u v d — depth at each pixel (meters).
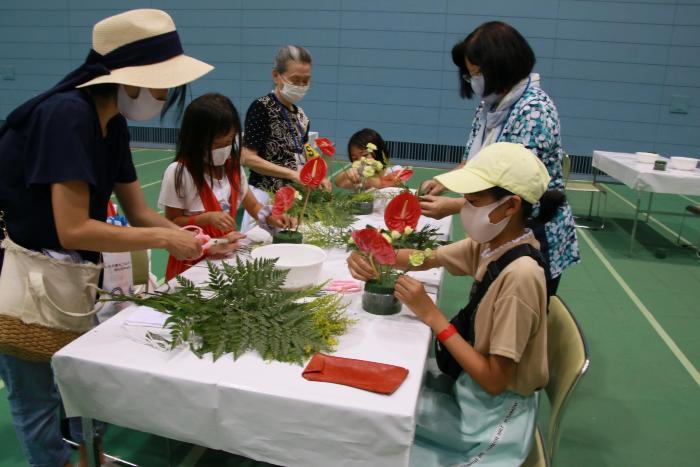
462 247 1.77
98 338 1.38
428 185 2.32
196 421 1.24
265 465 2.06
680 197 7.68
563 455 2.23
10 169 1.38
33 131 1.32
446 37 8.58
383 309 1.56
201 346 1.34
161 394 1.24
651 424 2.45
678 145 8.28
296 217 2.34
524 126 1.91
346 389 1.18
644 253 5.03
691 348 3.18
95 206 1.51
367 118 9.19
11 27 9.81
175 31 1.42
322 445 1.17
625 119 8.34
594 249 5.12
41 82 10.00
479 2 8.33
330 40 8.95
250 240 2.25
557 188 2.01
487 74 1.94
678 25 7.84
